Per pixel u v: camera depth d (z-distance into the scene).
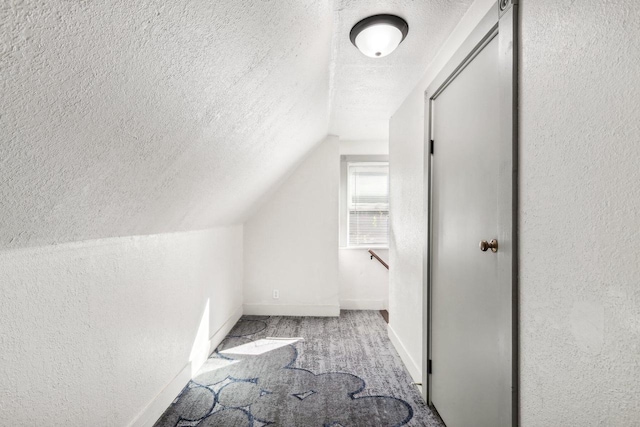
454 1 1.40
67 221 1.08
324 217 3.78
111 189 1.14
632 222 0.70
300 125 2.47
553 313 0.93
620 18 0.71
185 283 2.19
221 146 1.61
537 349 1.00
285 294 3.77
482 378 1.36
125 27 0.69
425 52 1.83
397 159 2.77
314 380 2.22
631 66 0.69
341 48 1.77
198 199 1.91
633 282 0.69
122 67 0.77
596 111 0.78
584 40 0.81
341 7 1.42
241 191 2.53
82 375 1.26
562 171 0.89
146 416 1.68
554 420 0.93
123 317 1.51
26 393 1.03
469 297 1.49
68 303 1.19
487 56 1.33
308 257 3.76
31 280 1.05
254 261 3.78
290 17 1.17
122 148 1.02
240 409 1.88
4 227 0.88
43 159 0.80
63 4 0.57
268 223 3.78
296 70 1.60
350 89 2.35
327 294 3.75
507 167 1.12
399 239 2.69
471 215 1.47
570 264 0.86
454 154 1.66
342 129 3.49
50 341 1.12
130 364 1.56
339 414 1.83
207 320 2.60
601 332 0.77
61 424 1.16
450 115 1.71
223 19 0.91
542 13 0.96
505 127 1.13
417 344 2.21
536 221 1.00
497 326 1.23
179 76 0.96
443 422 1.77
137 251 1.63
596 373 0.79
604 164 0.76
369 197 4.09
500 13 1.16
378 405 1.93
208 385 2.16
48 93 0.67
